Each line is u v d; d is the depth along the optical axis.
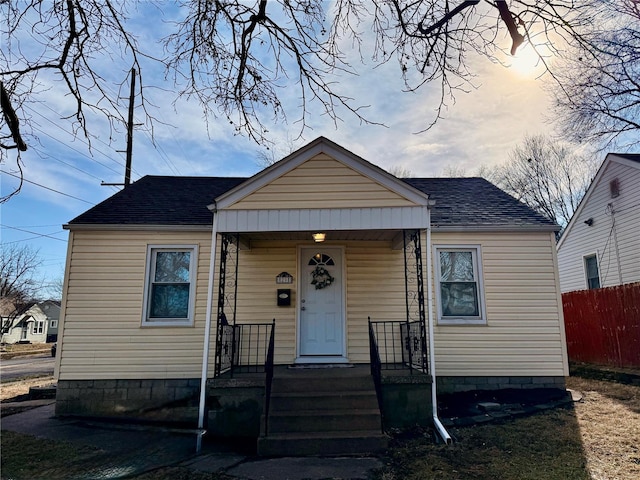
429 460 4.92
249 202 6.53
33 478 4.56
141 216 8.25
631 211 12.37
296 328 7.91
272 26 3.67
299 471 4.68
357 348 7.91
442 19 3.21
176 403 7.45
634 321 9.93
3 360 23.78
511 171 27.38
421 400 6.14
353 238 7.95
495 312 7.87
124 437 6.13
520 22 3.24
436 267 8.06
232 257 8.09
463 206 9.04
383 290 8.12
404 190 6.49
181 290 7.96
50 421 7.07
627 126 10.12
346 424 5.62
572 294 12.12
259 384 6.22
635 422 6.09
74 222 7.87
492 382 7.65
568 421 6.20
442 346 7.77
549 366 7.69
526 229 8.04
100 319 7.71
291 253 8.20
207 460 5.12
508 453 5.06
